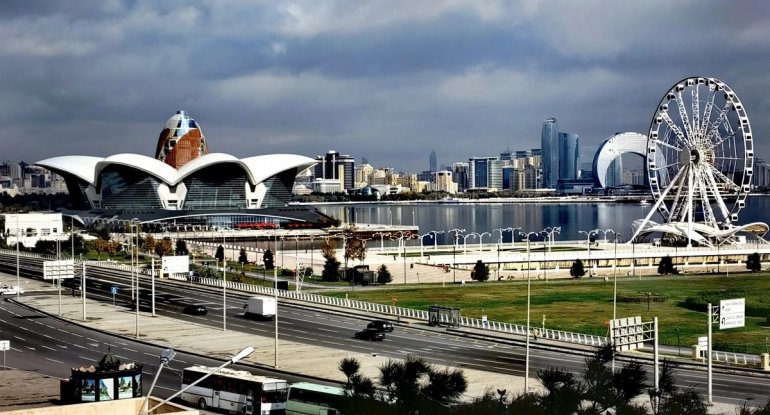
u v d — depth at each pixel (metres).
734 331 138.62
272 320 145.25
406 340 126.75
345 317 149.38
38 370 104.69
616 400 55.38
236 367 105.88
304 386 79.44
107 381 82.12
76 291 179.00
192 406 86.00
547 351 118.75
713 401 87.88
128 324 139.88
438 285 199.50
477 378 98.12
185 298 170.38
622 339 86.12
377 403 56.09
